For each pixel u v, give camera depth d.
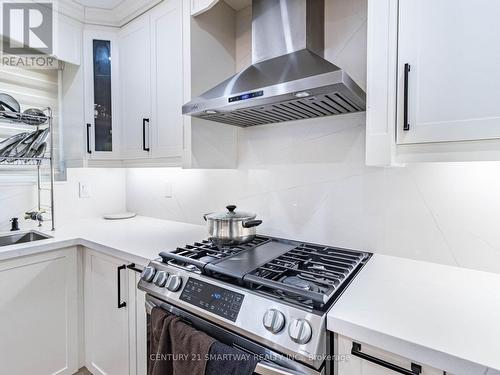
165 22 1.58
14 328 1.40
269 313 0.80
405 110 0.88
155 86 1.65
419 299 0.83
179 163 1.54
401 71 0.89
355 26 1.27
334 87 0.91
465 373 0.58
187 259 1.13
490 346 0.61
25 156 1.71
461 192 1.07
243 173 1.66
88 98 1.85
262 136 1.58
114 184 2.34
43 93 1.95
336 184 1.35
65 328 1.59
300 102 1.08
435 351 0.60
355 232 1.30
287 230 1.50
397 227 1.20
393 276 1.00
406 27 0.88
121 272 1.37
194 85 1.48
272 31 1.30
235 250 1.27
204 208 1.87
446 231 1.10
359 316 0.73
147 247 1.38
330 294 0.83
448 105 0.82
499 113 0.75
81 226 1.89
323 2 1.33
